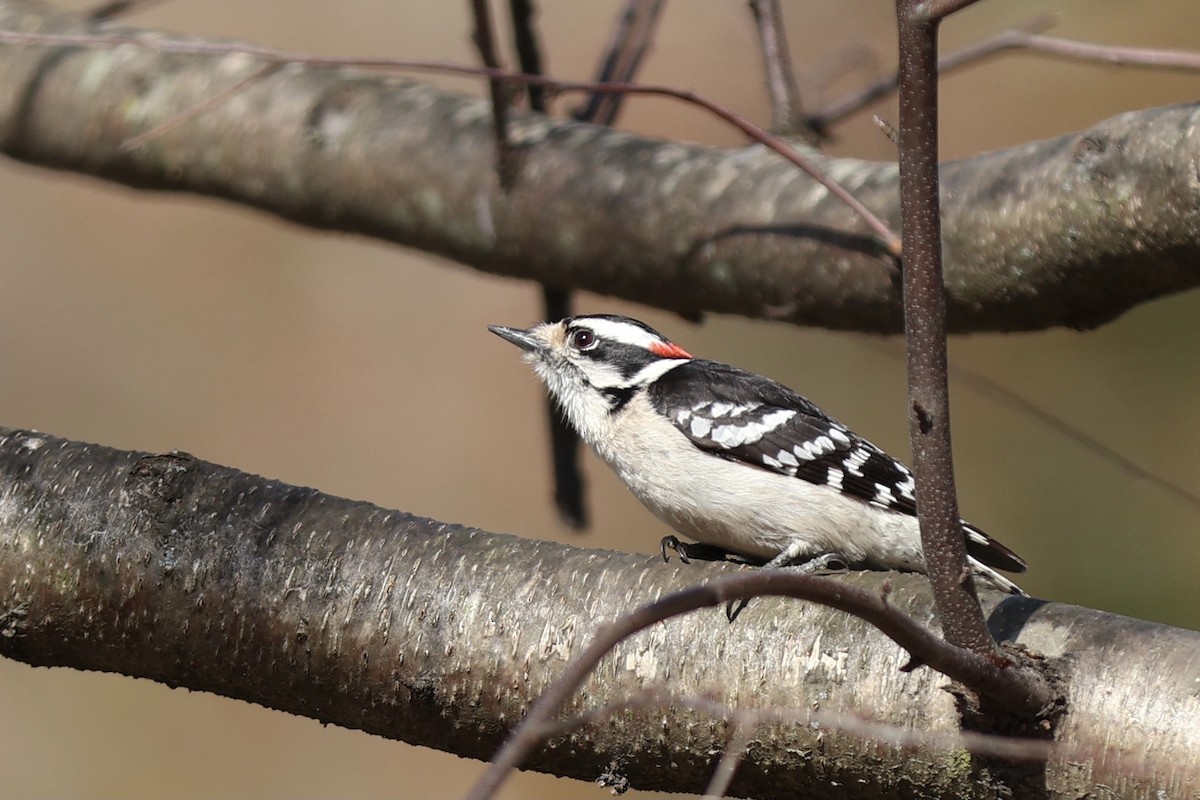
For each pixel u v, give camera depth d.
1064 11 16.38
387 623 6.88
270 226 19.66
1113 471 15.91
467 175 11.00
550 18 19.50
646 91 8.60
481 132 11.11
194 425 18.73
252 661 7.02
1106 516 15.82
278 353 19.20
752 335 18.20
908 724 6.11
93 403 18.69
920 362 5.34
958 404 16.75
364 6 19.77
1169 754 5.69
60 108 12.61
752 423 9.25
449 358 19.27
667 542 9.86
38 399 18.59
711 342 18.23
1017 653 5.88
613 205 10.27
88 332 19.05
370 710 6.99
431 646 6.83
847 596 4.85
